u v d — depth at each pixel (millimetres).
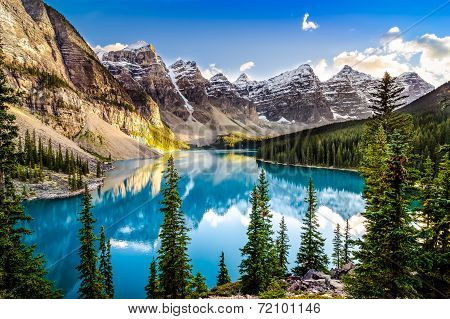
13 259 17453
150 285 30344
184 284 27188
